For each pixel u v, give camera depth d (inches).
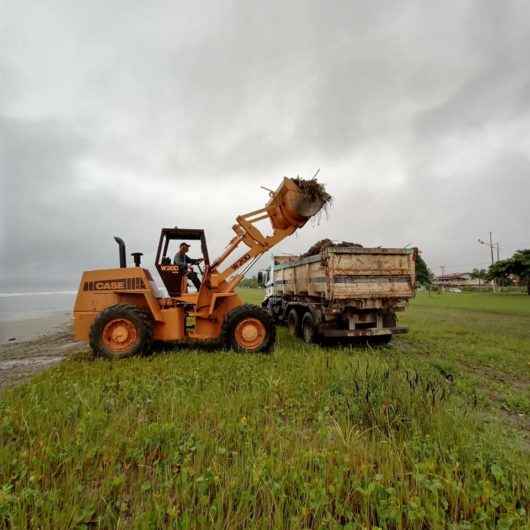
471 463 97.9
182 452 103.1
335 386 159.3
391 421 121.0
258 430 116.0
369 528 74.3
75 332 258.5
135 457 100.7
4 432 114.1
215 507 76.2
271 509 78.4
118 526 73.5
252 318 258.1
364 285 275.1
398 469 93.5
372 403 131.0
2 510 74.8
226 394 149.8
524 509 80.7
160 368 202.2
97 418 121.0
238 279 279.6
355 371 164.7
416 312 678.5
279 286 426.0
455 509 81.1
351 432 112.8
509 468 94.7
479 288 2420.0
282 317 416.2
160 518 73.9
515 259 1508.4
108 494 84.2
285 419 135.1
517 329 427.2
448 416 124.6
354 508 83.1
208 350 269.1
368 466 92.9
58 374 192.2
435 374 183.3
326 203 279.4
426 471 92.0
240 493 83.8
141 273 259.9
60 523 73.8
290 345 292.5
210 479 86.4
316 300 311.1
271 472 89.8
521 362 246.7
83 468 96.0
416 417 124.6
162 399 143.2
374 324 290.5
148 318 249.3
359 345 312.8
